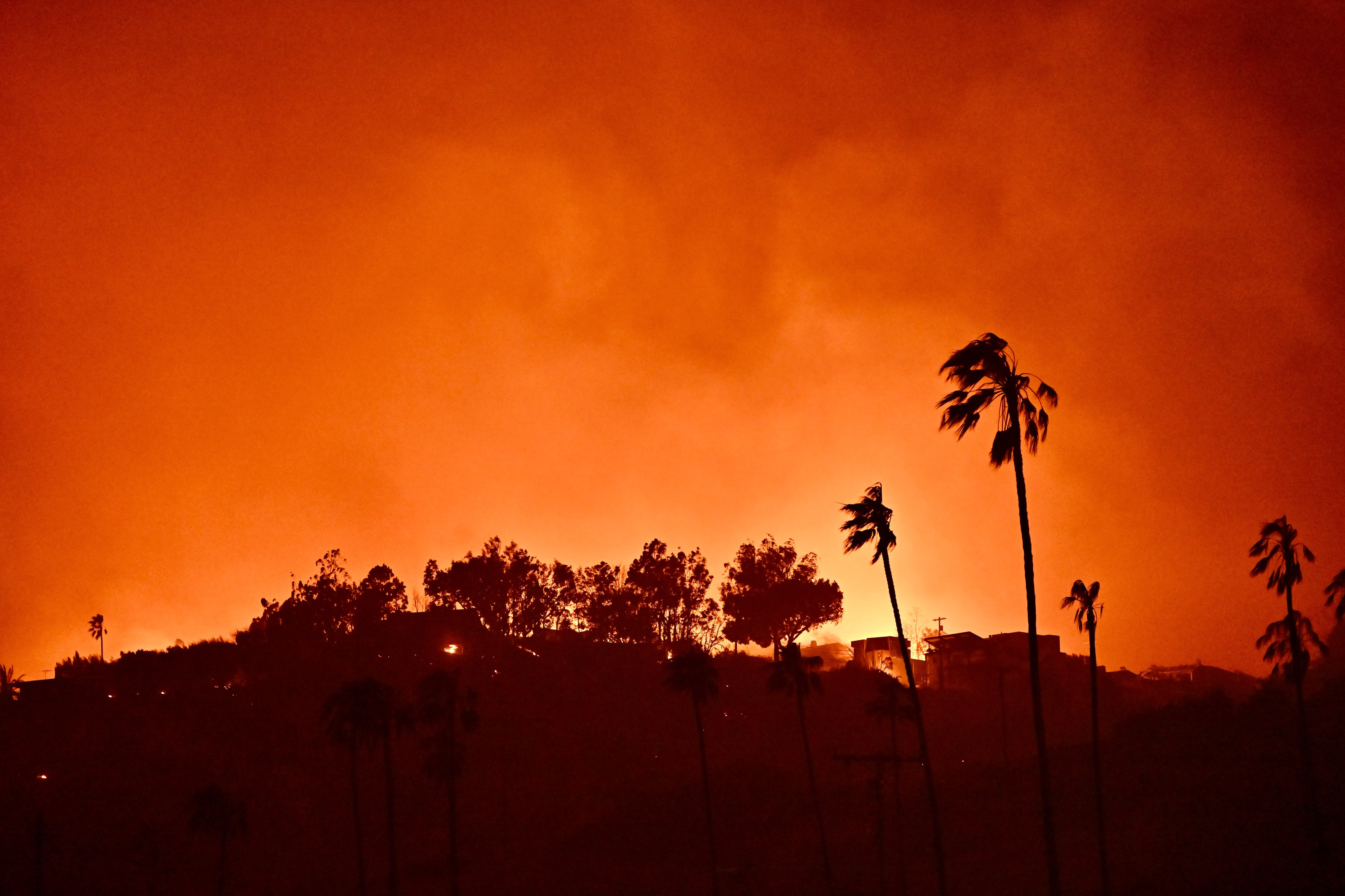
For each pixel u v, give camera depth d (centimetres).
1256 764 7200
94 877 7894
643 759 10694
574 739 11175
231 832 7275
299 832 9119
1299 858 5041
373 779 10319
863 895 6012
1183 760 7669
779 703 12094
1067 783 7562
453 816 6638
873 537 5028
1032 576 3534
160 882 7975
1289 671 5444
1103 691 12250
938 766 9519
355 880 8006
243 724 11500
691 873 7231
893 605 4944
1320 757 7075
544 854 8256
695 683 6800
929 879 6131
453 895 6531
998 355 3656
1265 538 5459
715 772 9650
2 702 12206
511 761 10656
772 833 7906
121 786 9581
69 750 10425
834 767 9731
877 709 7369
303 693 12331
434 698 6994
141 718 11625
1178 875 5131
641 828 8388
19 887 7625
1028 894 5394
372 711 6431
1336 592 5000
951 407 3719
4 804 8875
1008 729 10819
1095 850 5978
